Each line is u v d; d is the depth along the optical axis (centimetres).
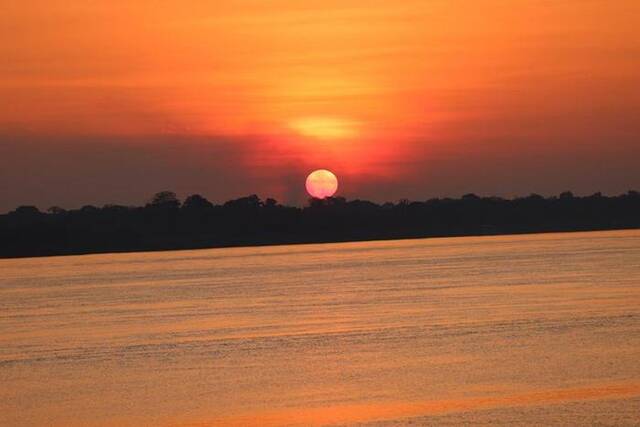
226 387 7588
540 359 8356
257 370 8269
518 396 6919
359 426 6244
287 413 6650
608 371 7712
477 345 9275
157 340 10425
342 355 8912
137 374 8331
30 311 14538
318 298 15025
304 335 10375
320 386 7469
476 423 6228
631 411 6431
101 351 9750
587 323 10638
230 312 13212
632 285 15512
